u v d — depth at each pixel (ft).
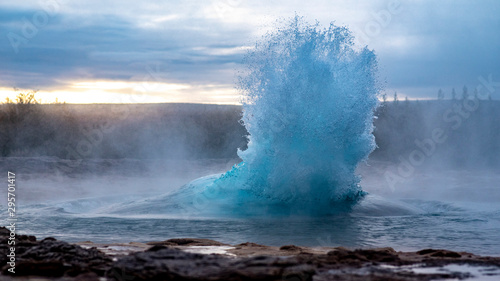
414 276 17.54
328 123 46.32
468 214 42.96
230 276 15.43
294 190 45.14
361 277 17.20
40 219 39.09
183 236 31.96
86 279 16.53
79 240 30.42
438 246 28.84
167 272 15.61
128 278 16.01
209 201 44.88
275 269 15.74
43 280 16.58
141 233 33.27
